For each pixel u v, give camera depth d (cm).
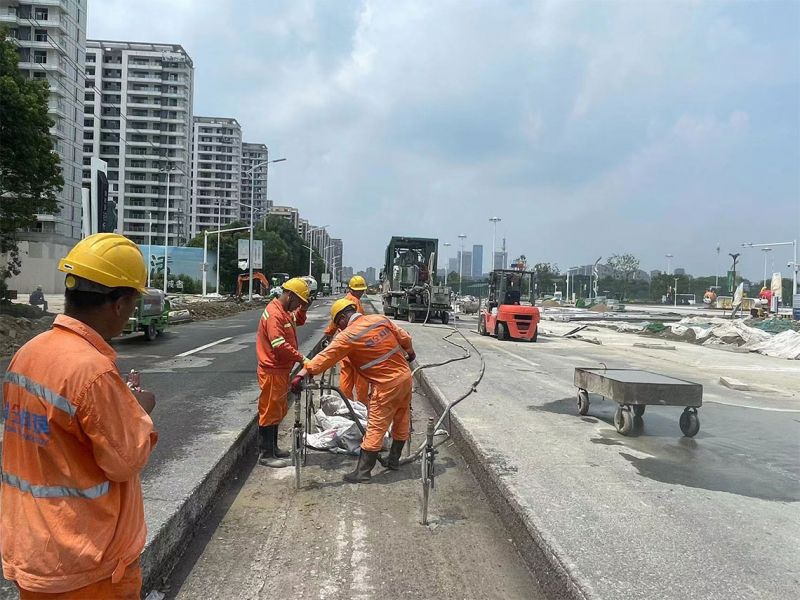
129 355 1426
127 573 209
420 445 717
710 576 351
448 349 1659
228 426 693
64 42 8212
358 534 452
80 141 8725
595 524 425
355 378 762
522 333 2120
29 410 187
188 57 13138
